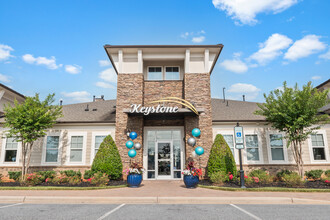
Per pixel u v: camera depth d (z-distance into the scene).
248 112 20.05
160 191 11.87
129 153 15.57
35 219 6.68
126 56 18.69
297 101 14.27
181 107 18.27
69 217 6.93
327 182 13.45
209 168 15.14
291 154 17.31
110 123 18.05
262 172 15.05
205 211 7.82
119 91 17.80
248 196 10.17
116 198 9.70
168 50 18.42
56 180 14.03
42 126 15.68
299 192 11.52
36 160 17.59
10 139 18.17
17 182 14.69
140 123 17.27
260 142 17.59
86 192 11.55
